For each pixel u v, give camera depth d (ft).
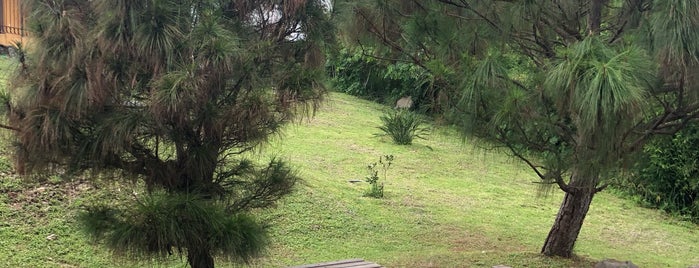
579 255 21.08
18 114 10.46
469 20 15.34
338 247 20.72
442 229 24.29
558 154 14.82
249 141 11.59
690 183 32.68
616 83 9.89
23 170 10.86
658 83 12.97
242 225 11.03
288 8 11.32
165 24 9.94
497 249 21.90
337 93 65.51
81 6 10.48
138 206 10.65
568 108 11.27
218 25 10.32
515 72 14.65
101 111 10.43
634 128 12.85
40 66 10.14
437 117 15.06
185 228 10.55
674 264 22.84
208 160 11.22
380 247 21.24
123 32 9.87
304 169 30.35
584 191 17.44
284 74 11.28
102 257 17.16
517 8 13.82
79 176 11.75
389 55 17.24
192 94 9.84
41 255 16.58
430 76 14.82
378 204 26.61
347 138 42.01
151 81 10.03
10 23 40.29
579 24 15.98
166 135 10.87
